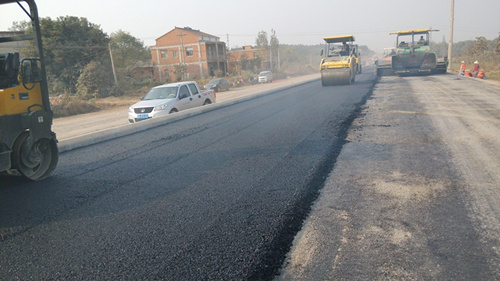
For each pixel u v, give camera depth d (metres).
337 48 24.17
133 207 4.48
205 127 10.26
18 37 5.93
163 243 3.49
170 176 5.69
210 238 3.54
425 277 2.76
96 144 8.77
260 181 5.18
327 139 7.71
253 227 3.72
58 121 21.22
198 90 14.84
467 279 2.71
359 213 3.97
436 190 4.50
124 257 3.28
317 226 3.71
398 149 6.61
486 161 5.54
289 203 4.30
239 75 56.50
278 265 3.02
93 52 41.56
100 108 28.02
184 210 4.28
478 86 16.67
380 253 3.13
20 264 3.29
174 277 2.91
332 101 14.55
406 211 3.95
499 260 2.93
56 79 39.22
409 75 27.86
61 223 4.14
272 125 9.82
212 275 2.90
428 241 3.29
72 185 5.54
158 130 10.31
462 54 57.41
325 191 4.71
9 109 5.34
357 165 5.79
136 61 61.34
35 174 5.90
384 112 10.93
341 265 2.98
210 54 61.41
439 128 8.16
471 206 3.97
